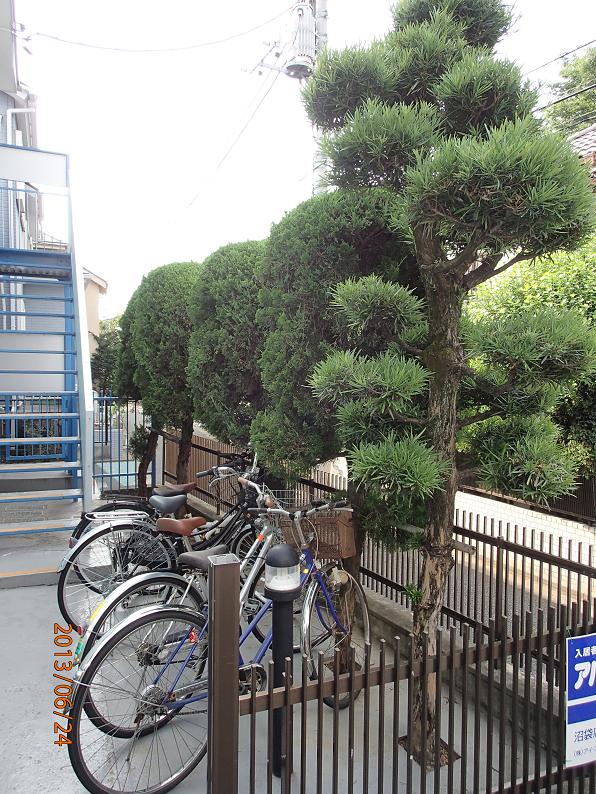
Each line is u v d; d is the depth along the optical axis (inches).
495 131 71.6
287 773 68.9
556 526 240.1
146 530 149.9
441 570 96.6
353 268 114.5
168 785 90.7
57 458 262.5
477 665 80.4
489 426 99.5
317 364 100.5
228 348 162.7
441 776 94.7
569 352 80.0
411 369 84.7
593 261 212.2
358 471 83.2
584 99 575.2
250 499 141.9
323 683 70.7
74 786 90.3
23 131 402.3
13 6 278.4
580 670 81.8
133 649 107.1
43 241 698.8
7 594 162.6
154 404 223.0
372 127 82.3
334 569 118.3
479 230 73.8
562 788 89.0
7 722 105.1
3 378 277.3
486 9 98.7
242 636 108.3
